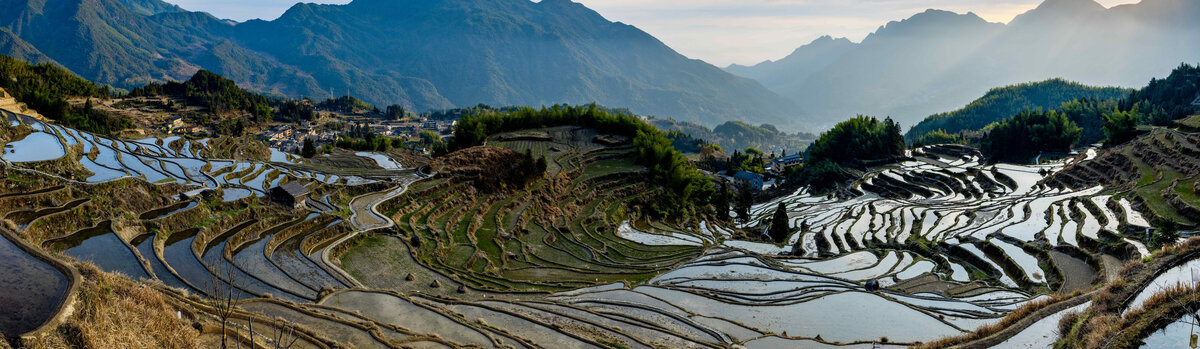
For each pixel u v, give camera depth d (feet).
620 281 163.43
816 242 228.02
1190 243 121.08
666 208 305.94
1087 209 206.59
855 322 121.90
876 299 138.10
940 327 118.11
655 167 339.77
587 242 221.87
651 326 115.34
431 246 182.60
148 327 65.21
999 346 92.84
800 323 121.90
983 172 339.16
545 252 200.95
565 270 178.81
